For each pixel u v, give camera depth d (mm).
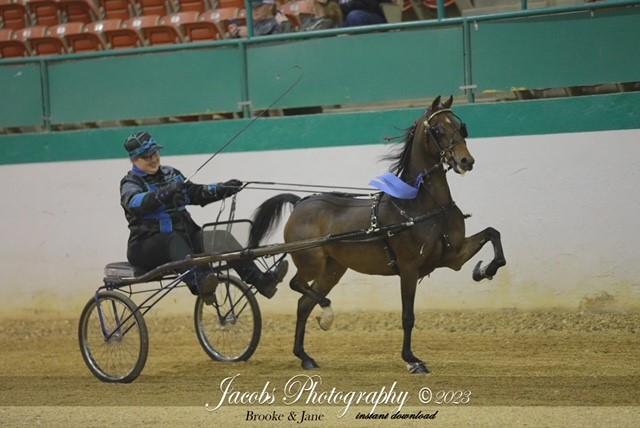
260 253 11539
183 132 16359
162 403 10312
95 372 12055
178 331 15680
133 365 12367
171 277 12141
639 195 14125
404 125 15219
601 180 14281
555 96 15328
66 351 14711
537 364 11867
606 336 13406
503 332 14070
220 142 16188
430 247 11148
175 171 12406
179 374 12320
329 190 15594
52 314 16953
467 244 11375
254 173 15992
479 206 14820
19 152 17094
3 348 15211
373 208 11516
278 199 12414
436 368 11812
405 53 15227
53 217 16938
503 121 14695
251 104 16109
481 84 14875
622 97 14164
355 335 14555
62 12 20047
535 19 14555
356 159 15469
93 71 16891
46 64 17125
